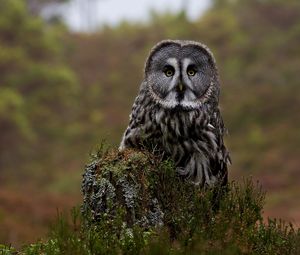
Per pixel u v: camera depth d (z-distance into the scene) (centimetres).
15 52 5669
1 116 5028
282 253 800
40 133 5628
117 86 6806
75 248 754
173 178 862
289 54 6369
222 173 945
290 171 4291
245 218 816
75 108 6119
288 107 5369
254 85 5934
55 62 6169
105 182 853
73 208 793
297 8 7019
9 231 2400
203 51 952
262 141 4888
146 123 925
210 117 933
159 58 948
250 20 7100
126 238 765
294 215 3291
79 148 5478
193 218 794
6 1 5844
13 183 4800
